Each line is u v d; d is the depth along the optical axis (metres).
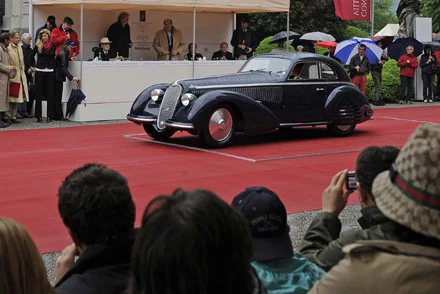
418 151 2.16
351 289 2.15
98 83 16.92
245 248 1.83
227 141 12.69
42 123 16.09
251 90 13.04
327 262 3.25
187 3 17.73
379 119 17.70
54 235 7.02
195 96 12.62
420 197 2.14
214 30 22.31
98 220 2.75
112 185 2.82
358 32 39.97
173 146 12.85
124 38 19.20
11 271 2.16
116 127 15.58
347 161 11.55
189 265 1.74
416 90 23.42
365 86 21.16
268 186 9.50
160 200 1.83
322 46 24.59
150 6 18.47
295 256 2.86
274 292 2.61
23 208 8.08
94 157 11.55
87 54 19.70
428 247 2.19
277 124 13.23
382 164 3.30
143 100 13.38
